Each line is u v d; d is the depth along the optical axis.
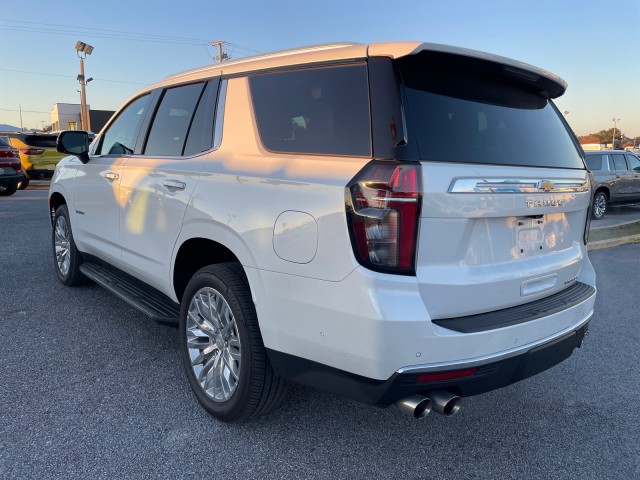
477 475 2.67
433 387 2.30
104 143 4.54
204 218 2.96
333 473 2.63
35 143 17.73
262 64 3.01
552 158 2.96
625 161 14.55
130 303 3.78
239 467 2.64
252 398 2.78
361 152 2.37
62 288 5.38
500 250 2.58
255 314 2.75
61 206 5.29
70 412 3.06
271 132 2.83
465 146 2.47
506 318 2.50
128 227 3.86
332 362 2.37
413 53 2.35
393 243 2.21
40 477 2.49
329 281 2.32
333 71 2.60
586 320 3.01
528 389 3.64
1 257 6.68
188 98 3.52
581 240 3.26
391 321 2.18
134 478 2.52
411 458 2.78
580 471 2.72
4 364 3.65
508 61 2.66
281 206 2.53
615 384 3.75
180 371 3.63
